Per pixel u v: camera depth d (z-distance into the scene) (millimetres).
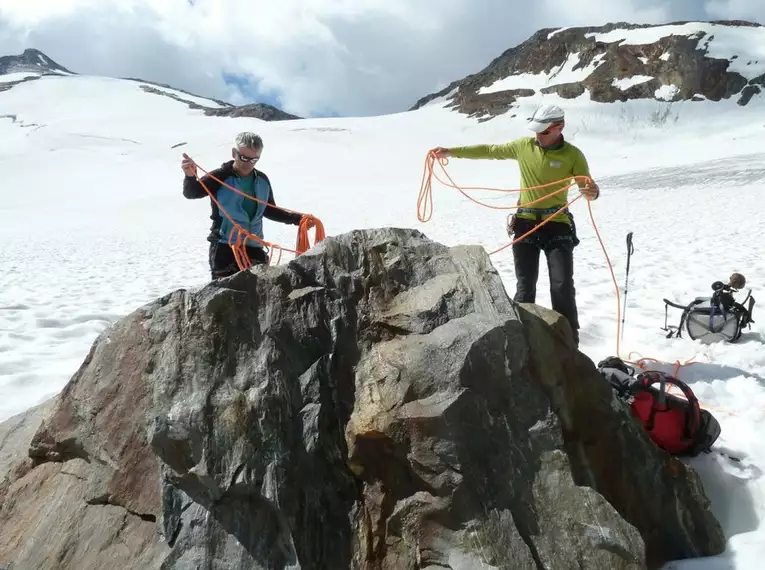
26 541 2996
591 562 2674
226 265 4961
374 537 2814
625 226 16922
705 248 11945
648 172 37344
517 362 3033
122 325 3320
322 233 5094
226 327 3139
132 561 2760
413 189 40781
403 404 2904
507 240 16391
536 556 2672
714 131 77375
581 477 3047
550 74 108812
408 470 2865
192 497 2828
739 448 4055
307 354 3133
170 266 13953
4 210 44594
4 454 3602
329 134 83688
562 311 4965
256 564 2674
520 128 86250
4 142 90500
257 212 4945
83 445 3189
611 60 101312
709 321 6211
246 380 3016
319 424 2947
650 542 3113
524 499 2799
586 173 4973
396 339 3158
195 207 37188
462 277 3305
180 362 3074
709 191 24922
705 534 3215
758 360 5723
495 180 44688
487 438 2873
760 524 3432
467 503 2746
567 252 5035
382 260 3396
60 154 77250
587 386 3328
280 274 3314
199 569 2674
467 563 2633
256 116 119250
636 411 3850
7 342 6797
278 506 2734
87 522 2973
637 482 3207
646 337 6523
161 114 116562
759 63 91938
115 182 61344
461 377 2918
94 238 23078
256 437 2861
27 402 5086
